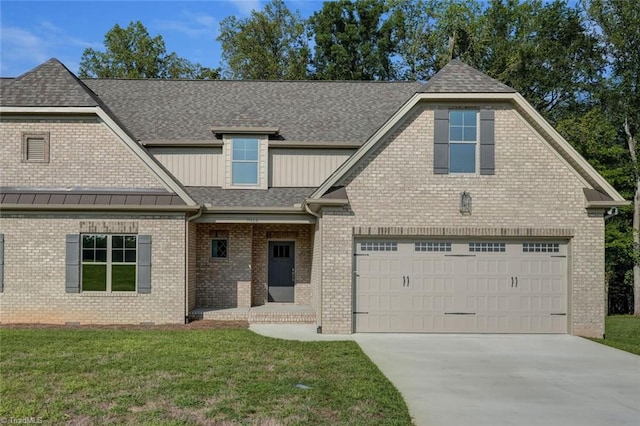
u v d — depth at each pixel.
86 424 7.15
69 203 15.38
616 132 27.62
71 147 15.90
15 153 15.84
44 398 8.19
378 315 14.93
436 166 14.90
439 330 14.98
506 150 14.98
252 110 19.77
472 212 14.89
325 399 8.33
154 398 8.23
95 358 10.82
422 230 14.83
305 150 18.52
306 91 21.19
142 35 42.66
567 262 15.12
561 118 31.70
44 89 16.06
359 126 19.19
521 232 14.88
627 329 20.28
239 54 42.59
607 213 15.51
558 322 15.06
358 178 14.84
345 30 40.91
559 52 31.20
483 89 14.74
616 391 9.42
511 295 15.06
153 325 15.41
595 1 26.78
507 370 10.86
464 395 9.02
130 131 18.39
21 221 15.48
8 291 15.44
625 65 26.52
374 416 7.63
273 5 43.75
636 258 26.36
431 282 15.04
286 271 18.77
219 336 13.49
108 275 15.62
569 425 7.62
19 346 11.99
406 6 41.06
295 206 16.22
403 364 11.25
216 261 17.95
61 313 15.48
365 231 14.76
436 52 38.44
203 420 7.32
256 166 18.12
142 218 15.64
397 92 21.27
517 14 34.69
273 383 9.13
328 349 12.23
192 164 18.30
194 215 15.91
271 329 15.12
